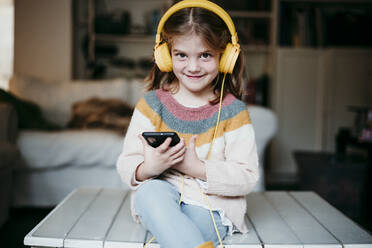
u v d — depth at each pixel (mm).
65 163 2105
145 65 3414
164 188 833
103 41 3443
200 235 750
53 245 845
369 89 3156
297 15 3275
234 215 903
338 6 3430
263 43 3361
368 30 3281
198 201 895
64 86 2785
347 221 1005
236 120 964
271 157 3201
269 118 2217
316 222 994
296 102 3197
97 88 2789
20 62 3254
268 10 3342
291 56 3180
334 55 3148
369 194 2207
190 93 1000
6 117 1971
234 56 909
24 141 2080
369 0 3311
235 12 3299
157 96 1013
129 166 899
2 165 1686
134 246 828
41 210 2107
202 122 964
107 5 3430
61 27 3256
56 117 2705
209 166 875
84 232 889
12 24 3389
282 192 1321
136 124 989
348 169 2201
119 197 1222
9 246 1569
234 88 1039
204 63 879
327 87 3176
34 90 2707
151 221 773
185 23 845
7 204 1886
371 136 2342
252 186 896
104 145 2119
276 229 941
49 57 3258
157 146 851
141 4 3447
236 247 839
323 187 2234
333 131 3195
